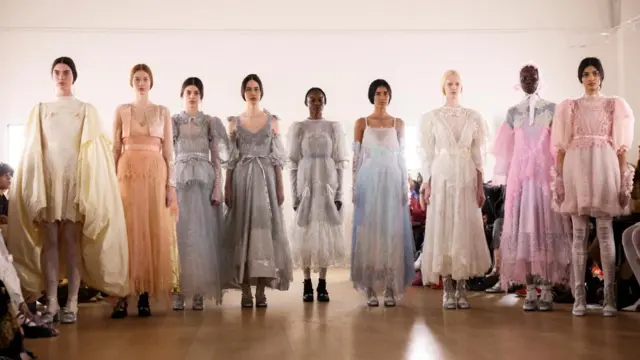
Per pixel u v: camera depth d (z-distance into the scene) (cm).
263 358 349
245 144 566
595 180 486
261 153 566
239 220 557
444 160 542
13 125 969
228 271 561
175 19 998
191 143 552
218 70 1002
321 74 1012
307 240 589
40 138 477
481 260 538
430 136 550
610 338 399
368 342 391
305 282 596
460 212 534
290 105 1008
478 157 543
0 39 970
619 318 480
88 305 591
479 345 379
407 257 568
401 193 567
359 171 572
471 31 1015
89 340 411
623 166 496
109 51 988
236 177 562
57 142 477
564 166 502
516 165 529
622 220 538
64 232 489
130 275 503
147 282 509
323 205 594
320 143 598
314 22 1011
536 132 526
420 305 563
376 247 559
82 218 480
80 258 488
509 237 529
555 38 1009
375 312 521
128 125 518
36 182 468
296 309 542
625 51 970
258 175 560
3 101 969
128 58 991
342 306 559
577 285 497
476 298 616
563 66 1009
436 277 546
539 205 518
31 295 477
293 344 388
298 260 594
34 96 973
